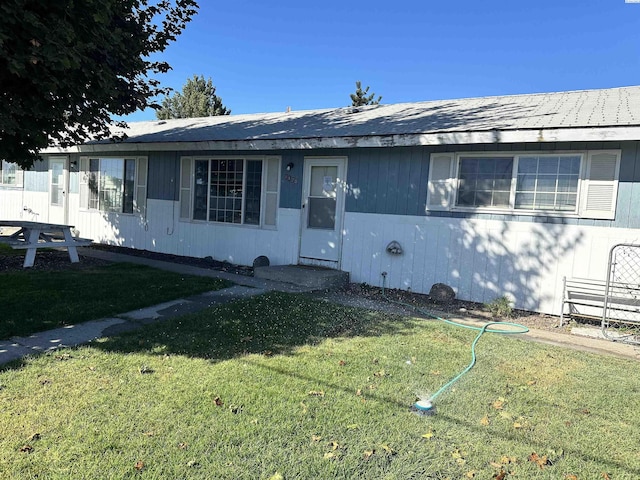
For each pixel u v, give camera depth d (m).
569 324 6.02
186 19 8.26
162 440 2.59
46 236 10.05
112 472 2.28
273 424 2.83
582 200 6.16
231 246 9.76
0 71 4.50
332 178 8.38
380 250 7.84
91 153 12.41
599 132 5.53
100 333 4.50
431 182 7.30
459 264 7.11
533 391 3.59
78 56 4.65
